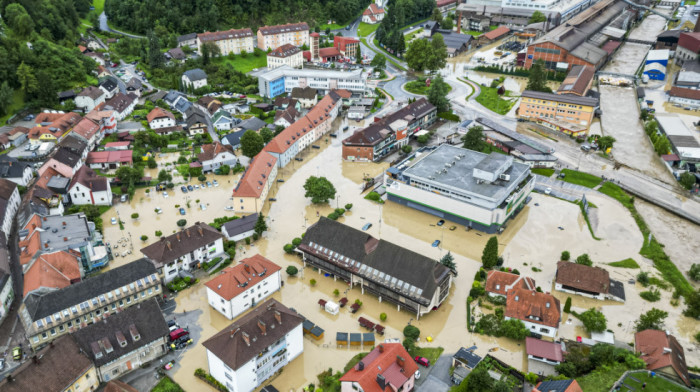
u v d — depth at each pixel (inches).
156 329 4148.6
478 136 7829.7
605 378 3875.5
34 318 4111.7
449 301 4955.7
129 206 6545.3
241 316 4697.3
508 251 5748.0
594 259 5610.2
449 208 6250.0
